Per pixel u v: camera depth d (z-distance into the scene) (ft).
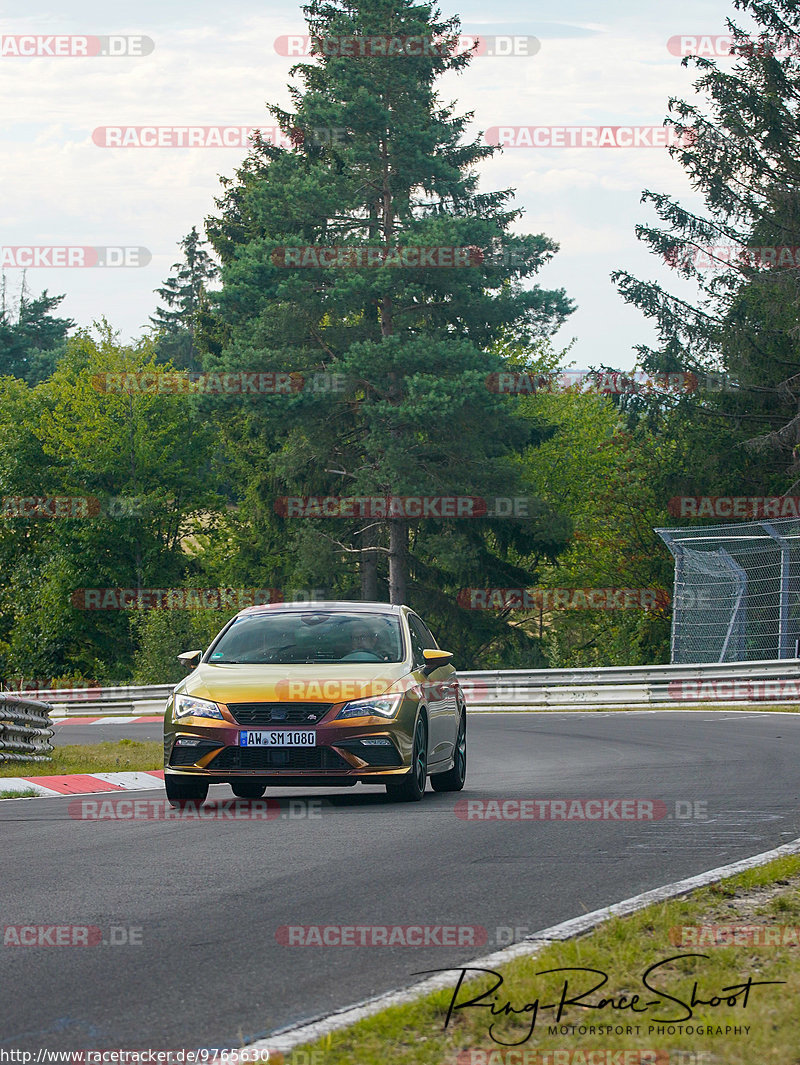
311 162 491.31
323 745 100.22
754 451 394.32
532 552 482.69
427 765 109.40
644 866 73.92
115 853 80.43
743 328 411.95
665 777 126.11
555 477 588.91
